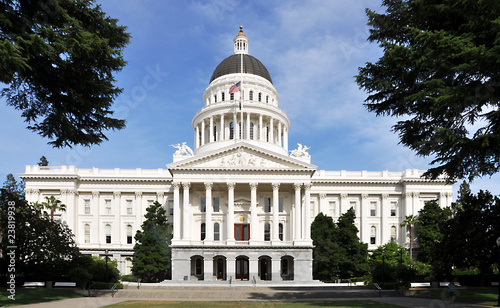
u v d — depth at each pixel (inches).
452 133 1269.7
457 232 2183.8
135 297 2055.9
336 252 2999.5
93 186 3590.1
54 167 3553.2
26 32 1189.1
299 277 2910.9
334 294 2105.1
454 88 1210.0
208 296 2098.9
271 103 4146.2
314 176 3730.3
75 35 1248.8
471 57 1175.6
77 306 1483.8
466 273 2632.9
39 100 1391.5
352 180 3673.7
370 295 2100.1
